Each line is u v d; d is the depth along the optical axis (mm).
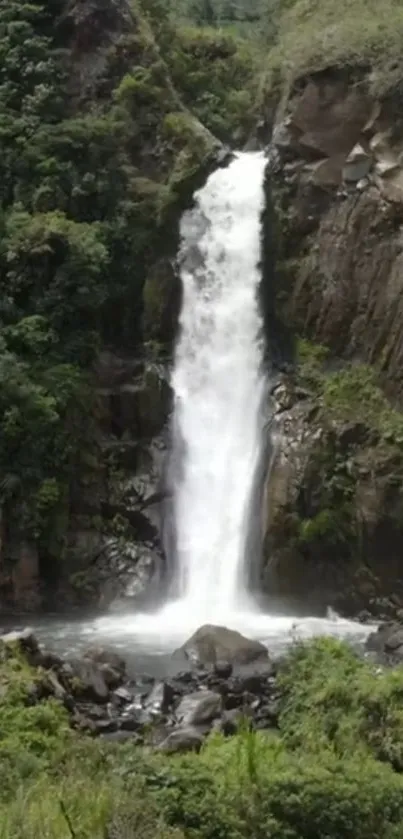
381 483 32969
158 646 26844
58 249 35719
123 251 37750
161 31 46469
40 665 21484
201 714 19984
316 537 32562
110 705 21281
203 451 35656
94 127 38844
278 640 27781
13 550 32250
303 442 33719
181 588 33656
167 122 40062
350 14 43875
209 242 38250
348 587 32438
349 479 33156
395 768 16719
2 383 32688
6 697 18266
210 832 13836
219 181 39125
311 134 38156
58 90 40344
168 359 36625
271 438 34375
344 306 36688
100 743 17062
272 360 37125
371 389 35438
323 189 37750
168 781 14523
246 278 38062
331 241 37250
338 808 14297
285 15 50094
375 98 37438
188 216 38438
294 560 32594
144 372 35688
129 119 40125
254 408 36281
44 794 14109
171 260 37719
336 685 18453
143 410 35281
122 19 42562
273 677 22703
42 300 35281
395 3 42938
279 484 33188
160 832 13305
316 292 37156
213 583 33531
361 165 37281
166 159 39688
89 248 35500
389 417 34594
